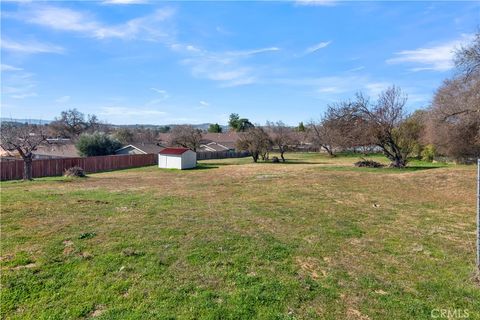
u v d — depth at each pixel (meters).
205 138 65.12
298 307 3.64
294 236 6.37
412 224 7.45
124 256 5.04
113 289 3.98
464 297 3.88
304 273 4.57
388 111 22.00
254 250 5.45
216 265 4.78
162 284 4.13
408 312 3.55
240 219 7.76
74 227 6.69
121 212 8.31
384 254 5.39
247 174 21.31
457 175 14.55
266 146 38.94
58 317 3.40
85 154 38.34
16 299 3.74
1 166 23.72
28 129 20.97
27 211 8.16
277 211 8.82
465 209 9.13
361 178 16.33
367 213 8.63
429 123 24.52
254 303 3.69
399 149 22.95
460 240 6.19
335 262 5.01
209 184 15.87
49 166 27.27
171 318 3.38
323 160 39.03
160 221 7.36
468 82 20.25
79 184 16.19
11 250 5.24
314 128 51.12
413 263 4.98
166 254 5.16
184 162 31.12
